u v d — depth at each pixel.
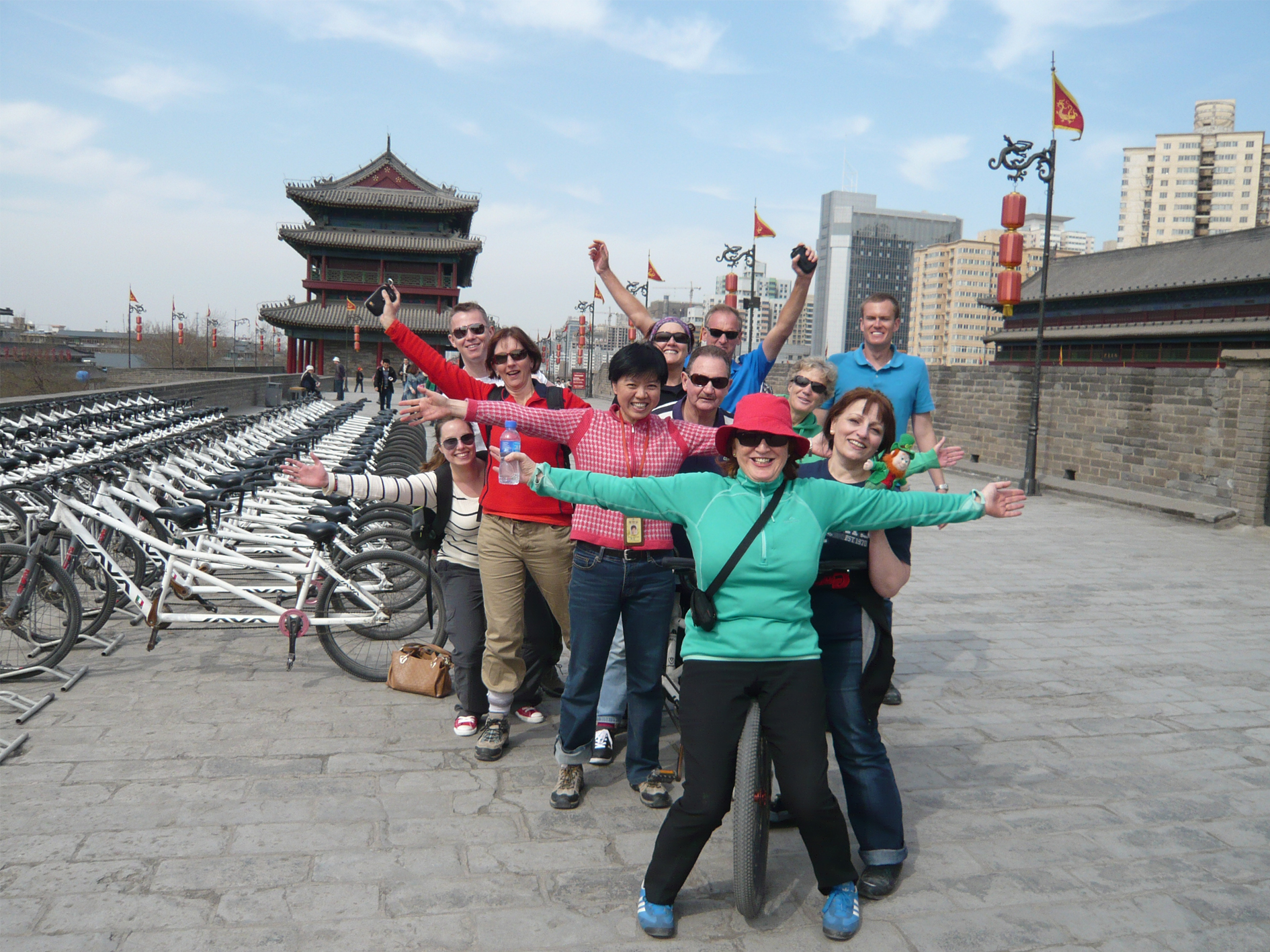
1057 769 4.10
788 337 4.72
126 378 42.91
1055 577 8.27
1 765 3.76
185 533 5.96
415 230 58.78
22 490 6.09
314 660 5.29
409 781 3.77
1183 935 2.84
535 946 2.70
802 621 2.78
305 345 62.91
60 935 2.65
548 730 4.43
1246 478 11.27
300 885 2.96
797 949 2.73
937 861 3.27
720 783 2.70
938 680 5.34
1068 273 42.12
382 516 6.50
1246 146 157.50
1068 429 15.72
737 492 2.79
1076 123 14.04
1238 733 4.58
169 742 4.05
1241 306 33.56
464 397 4.29
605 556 3.44
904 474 3.15
